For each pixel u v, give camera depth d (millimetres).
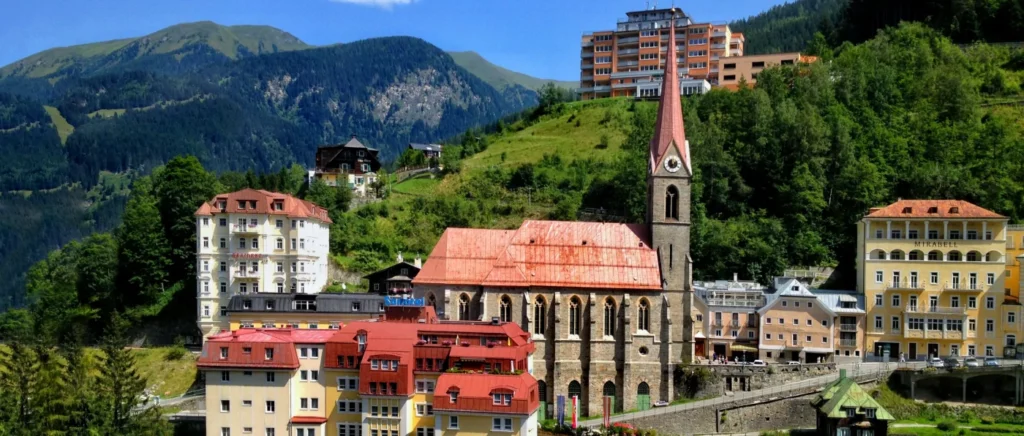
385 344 128250
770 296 171375
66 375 140375
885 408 146250
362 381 126062
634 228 159750
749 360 167625
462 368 125438
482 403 120562
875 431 132500
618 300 152500
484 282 151625
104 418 128750
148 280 188750
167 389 166125
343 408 128875
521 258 154500
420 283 152750
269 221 177875
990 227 163750
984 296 163000
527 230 158500
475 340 132250
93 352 174375
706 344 170750
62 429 128625
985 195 193875
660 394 151625
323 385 129250
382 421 125875
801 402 144250
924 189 199250
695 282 181500
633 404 150875
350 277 197625
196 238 186500
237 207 177375
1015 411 144875
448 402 121625
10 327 198500
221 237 177250
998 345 161875
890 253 167250
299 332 134125
